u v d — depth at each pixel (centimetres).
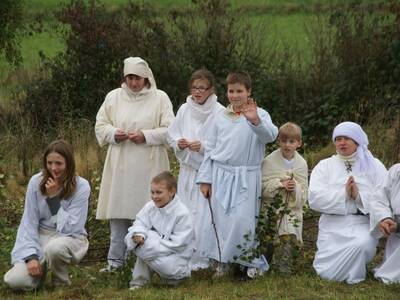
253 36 1928
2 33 1909
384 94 1750
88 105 1838
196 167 1024
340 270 966
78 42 1850
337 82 1808
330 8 2206
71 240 938
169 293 906
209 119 1015
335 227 988
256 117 955
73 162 942
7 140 1648
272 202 997
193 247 954
